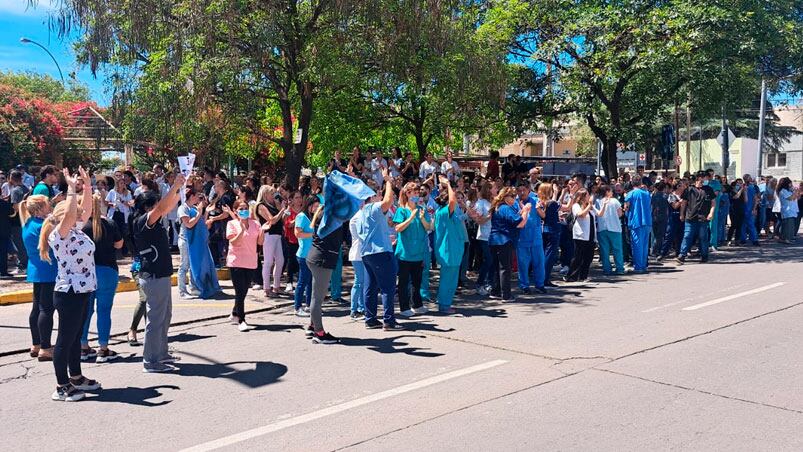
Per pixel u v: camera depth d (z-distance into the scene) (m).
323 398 5.90
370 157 16.34
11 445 5.00
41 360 7.40
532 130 20.94
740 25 15.25
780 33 16.12
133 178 14.28
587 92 17.67
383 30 13.31
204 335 8.56
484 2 18.19
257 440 4.96
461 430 5.02
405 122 20.02
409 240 9.50
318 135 19.39
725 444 4.67
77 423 5.43
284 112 14.48
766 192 21.52
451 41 13.95
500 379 6.30
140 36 12.23
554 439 4.80
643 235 13.94
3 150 23.69
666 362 6.74
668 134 21.17
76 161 27.59
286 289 11.81
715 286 11.63
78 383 6.19
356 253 9.48
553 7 17.48
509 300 10.76
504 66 16.39
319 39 12.88
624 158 26.95
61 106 29.16
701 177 15.84
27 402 6.02
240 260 8.77
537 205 11.44
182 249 11.12
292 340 8.21
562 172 29.81
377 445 4.78
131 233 7.76
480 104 16.81
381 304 10.85
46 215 7.15
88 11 12.05
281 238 11.30
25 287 11.50
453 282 9.84
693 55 16.16
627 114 20.12
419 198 9.70
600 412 5.34
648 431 4.92
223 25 12.27
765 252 17.47
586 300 10.59
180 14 12.09
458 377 6.41
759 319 8.69
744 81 18.77
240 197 9.11
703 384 6.02
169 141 16.45
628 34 16.34
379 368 6.82
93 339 8.38
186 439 5.03
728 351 7.12
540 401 5.63
